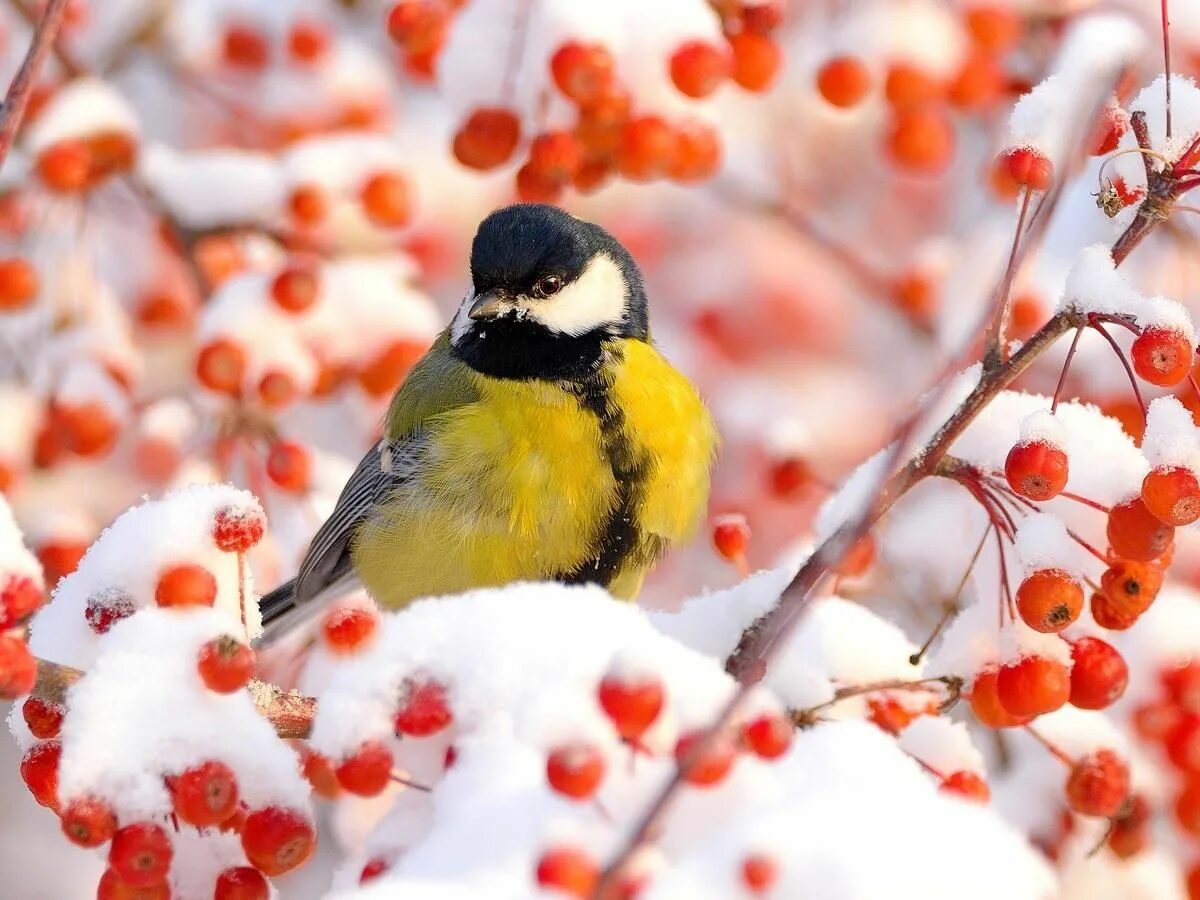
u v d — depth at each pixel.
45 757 5.11
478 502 8.54
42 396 9.59
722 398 12.50
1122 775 5.90
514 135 7.95
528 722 4.28
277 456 9.26
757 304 12.97
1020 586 5.30
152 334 11.23
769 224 12.46
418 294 10.13
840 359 12.97
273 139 11.20
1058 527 5.33
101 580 5.33
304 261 9.79
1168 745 6.29
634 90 7.70
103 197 10.12
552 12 7.59
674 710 4.39
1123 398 7.41
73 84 10.06
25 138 10.11
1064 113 5.43
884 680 5.99
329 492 9.87
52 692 5.00
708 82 7.61
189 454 9.45
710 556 11.96
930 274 11.05
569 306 8.62
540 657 4.68
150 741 4.73
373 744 4.64
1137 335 5.09
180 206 9.88
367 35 12.58
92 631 5.36
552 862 4.03
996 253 9.94
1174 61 7.80
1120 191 5.54
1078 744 5.95
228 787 4.66
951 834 4.07
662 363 8.91
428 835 4.52
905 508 7.45
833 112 11.12
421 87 12.32
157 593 5.21
